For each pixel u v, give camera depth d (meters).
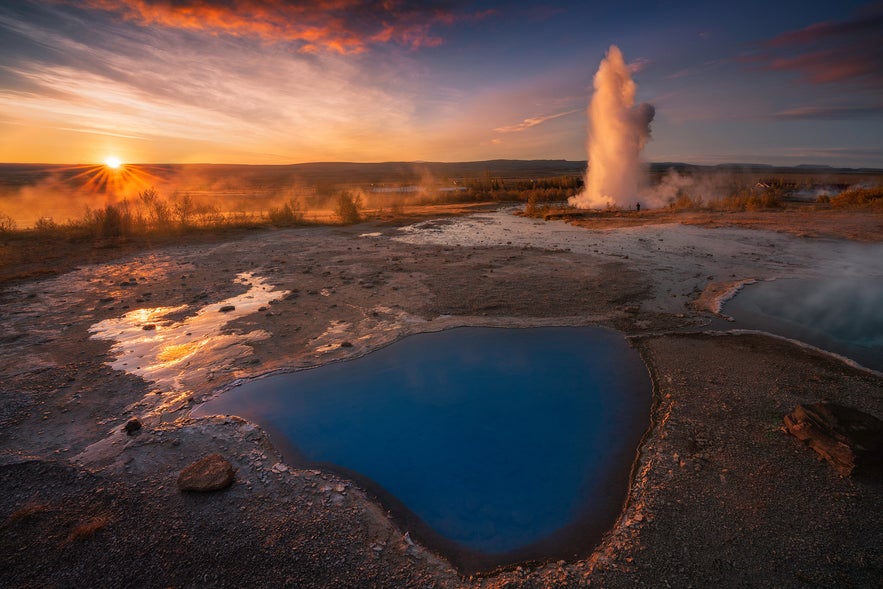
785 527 3.09
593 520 3.34
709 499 3.40
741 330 6.89
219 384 5.36
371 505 3.51
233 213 23.14
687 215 20.31
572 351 6.32
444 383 5.47
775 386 5.04
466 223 20.59
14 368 5.59
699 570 2.80
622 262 11.51
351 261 11.92
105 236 15.22
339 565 2.92
